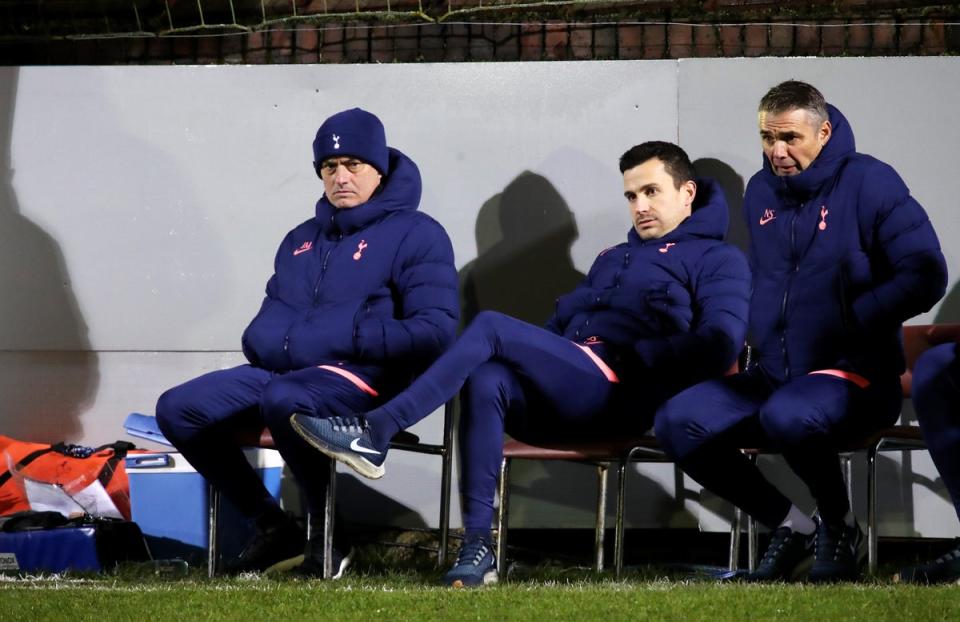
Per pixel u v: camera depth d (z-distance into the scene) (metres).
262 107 17.19
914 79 16.66
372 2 19.31
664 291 13.72
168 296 17.12
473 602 9.51
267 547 13.96
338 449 11.79
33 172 17.30
